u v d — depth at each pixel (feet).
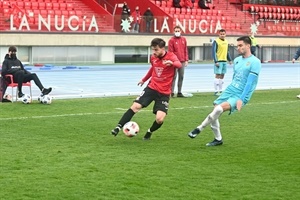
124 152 75.46
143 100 84.43
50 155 72.74
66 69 223.51
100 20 255.70
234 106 79.71
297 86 184.44
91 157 72.02
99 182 60.29
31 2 259.39
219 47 146.82
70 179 61.31
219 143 81.20
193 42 276.82
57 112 110.63
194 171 65.67
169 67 84.07
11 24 233.35
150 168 66.80
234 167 67.87
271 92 160.04
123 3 279.69
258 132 92.22
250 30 300.81
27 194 55.72
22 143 80.07
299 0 350.64
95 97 139.44
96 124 97.55
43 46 239.09
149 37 264.72
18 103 123.54
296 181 61.87
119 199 54.60
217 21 287.07
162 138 86.17
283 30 313.94
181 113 112.37
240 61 80.07
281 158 73.00
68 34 243.81
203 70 235.20
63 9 266.98
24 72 124.98
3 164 67.46
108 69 227.61
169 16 271.49
